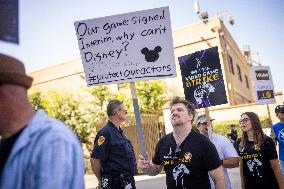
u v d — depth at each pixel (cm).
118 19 404
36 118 149
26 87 155
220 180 303
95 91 2139
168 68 388
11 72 145
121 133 473
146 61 393
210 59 496
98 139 443
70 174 136
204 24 2197
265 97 870
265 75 881
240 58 2852
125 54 399
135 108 380
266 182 442
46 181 130
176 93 2216
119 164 441
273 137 834
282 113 677
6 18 151
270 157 441
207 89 497
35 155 136
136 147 1440
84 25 409
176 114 322
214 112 1834
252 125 453
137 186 1118
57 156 135
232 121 1781
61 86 2802
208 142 313
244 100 2792
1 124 149
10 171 138
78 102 2205
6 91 147
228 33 2369
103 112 2083
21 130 149
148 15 398
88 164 1881
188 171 311
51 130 142
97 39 406
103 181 439
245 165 460
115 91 2220
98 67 403
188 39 2252
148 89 2002
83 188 147
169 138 340
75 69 2723
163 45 392
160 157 341
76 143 146
